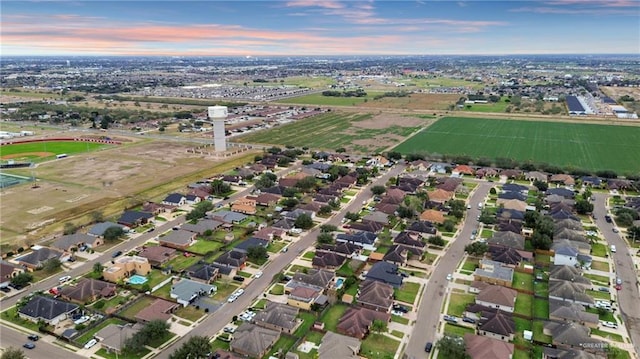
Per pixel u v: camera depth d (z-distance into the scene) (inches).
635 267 5221.5
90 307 4434.1
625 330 4092.0
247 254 5428.2
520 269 5201.8
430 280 4982.8
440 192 7504.9
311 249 5748.0
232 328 4106.8
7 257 5462.6
